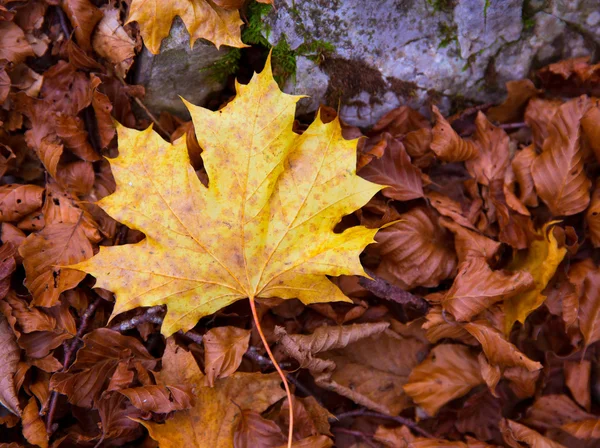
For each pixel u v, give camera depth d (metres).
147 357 0.54
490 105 0.59
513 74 0.58
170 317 0.51
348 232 0.51
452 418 0.57
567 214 0.56
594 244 0.56
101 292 0.54
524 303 0.55
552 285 0.56
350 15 0.56
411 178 0.57
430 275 0.56
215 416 0.53
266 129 0.50
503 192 0.57
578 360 0.57
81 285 0.54
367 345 0.57
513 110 0.59
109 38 0.55
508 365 0.54
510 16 0.57
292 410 0.53
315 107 0.58
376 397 0.56
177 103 0.58
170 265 0.51
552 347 0.57
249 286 0.52
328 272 0.51
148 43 0.54
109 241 0.55
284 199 0.51
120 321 0.54
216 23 0.53
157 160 0.50
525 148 0.57
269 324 0.56
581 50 0.58
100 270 0.50
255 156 0.50
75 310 0.54
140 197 0.50
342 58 0.57
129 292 0.50
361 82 0.57
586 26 0.57
